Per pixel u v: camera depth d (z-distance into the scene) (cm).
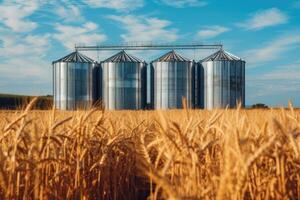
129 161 598
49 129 453
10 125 408
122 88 5244
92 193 527
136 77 5272
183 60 5303
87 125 554
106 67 5325
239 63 5291
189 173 326
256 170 371
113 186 578
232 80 5238
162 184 195
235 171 240
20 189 417
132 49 5759
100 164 529
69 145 511
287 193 371
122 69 5253
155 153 482
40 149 425
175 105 5166
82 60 5509
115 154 603
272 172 378
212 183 321
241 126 382
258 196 365
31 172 414
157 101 5256
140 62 5312
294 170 388
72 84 5284
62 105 5300
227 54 5488
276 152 359
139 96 5278
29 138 427
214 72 5238
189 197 243
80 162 509
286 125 383
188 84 5228
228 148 245
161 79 5234
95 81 5453
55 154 475
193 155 340
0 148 402
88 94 5347
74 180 504
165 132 343
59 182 470
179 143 372
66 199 482
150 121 966
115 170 572
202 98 5347
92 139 565
